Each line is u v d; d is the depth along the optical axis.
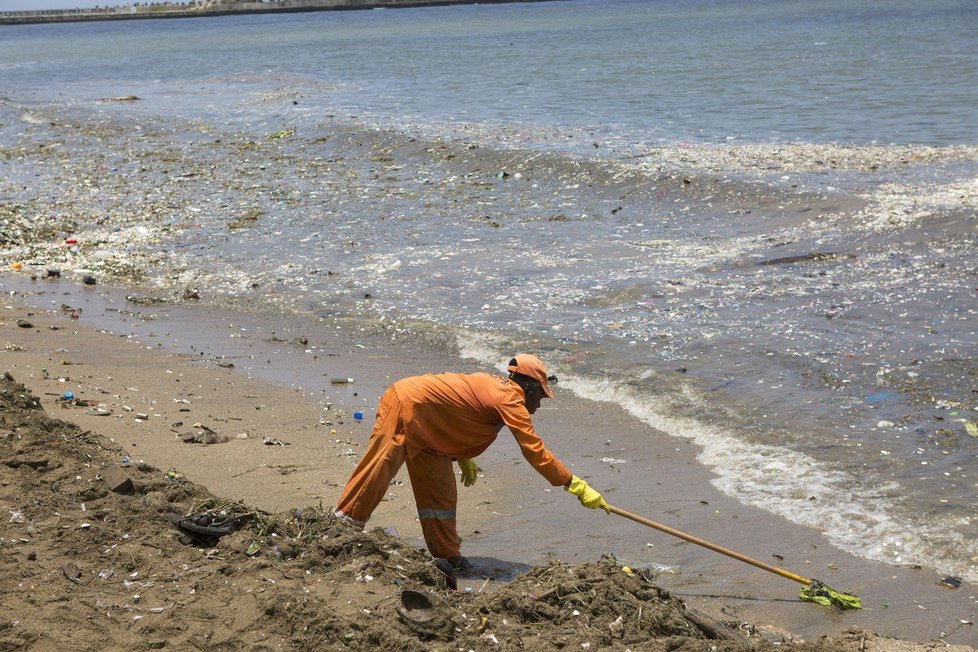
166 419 8.43
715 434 8.17
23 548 5.32
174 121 28.39
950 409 8.20
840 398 8.59
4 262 14.44
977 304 10.35
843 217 14.12
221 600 4.91
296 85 38.22
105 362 10.05
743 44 47.78
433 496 5.95
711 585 5.93
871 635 5.20
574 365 9.78
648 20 79.56
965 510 6.68
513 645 4.64
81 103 34.59
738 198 15.79
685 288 11.73
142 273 13.83
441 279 12.81
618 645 4.66
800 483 7.23
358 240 14.95
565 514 6.95
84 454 6.40
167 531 5.57
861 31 51.44
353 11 147.12
